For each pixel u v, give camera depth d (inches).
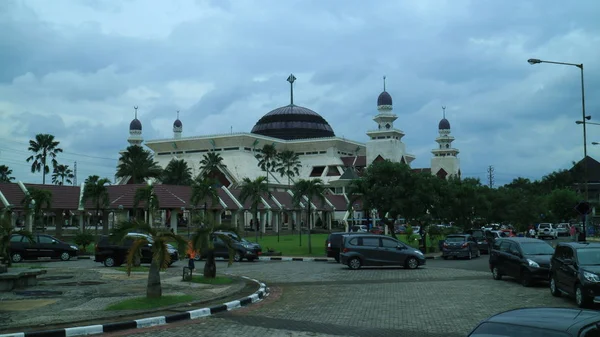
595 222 2719.0
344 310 580.7
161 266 611.5
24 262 1386.6
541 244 830.5
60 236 2287.2
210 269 879.7
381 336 439.5
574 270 605.6
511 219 2596.0
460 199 2175.2
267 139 5428.2
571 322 208.4
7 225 1102.4
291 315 549.6
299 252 1779.0
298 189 1988.2
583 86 1358.3
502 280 884.0
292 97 6328.7
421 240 1849.2
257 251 1476.4
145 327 486.9
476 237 1724.9
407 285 821.9
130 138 5846.5
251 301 650.2
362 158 5556.1
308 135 5964.6
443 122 6008.9
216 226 876.0
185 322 511.2
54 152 3535.9
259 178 2421.3
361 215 3425.2
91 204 2272.4
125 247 1202.6
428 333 452.4
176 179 3821.4
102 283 827.4
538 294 703.7
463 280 889.5
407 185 1675.7
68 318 505.7
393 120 5226.4
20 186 2166.6
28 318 507.8
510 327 211.5
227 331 464.4
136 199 2014.0
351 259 1142.3
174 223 2472.9
